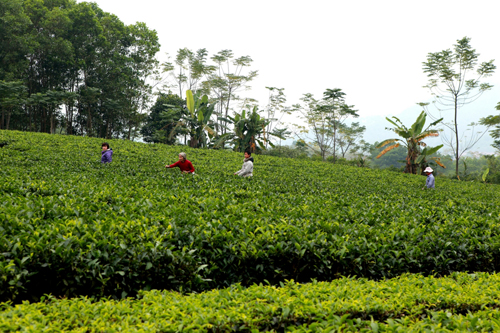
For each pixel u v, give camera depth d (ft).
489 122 143.54
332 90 181.78
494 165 179.73
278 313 11.43
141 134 186.91
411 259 18.13
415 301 13.03
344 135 241.14
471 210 32.35
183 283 14.57
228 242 16.48
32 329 9.43
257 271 16.15
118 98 153.28
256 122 112.37
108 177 35.17
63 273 13.15
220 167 58.03
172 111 134.31
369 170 89.51
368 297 12.89
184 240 16.29
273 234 17.17
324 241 17.34
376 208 28.81
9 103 110.93
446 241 20.12
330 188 44.80
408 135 107.04
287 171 67.15
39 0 127.03
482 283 15.52
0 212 17.04
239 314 11.01
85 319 10.63
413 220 24.80
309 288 13.85
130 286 13.96
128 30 153.48
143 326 10.16
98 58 143.64
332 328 10.72
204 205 23.17
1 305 11.64
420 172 118.01
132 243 14.83
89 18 135.23
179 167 43.52
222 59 176.04
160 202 23.27
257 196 30.55
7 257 12.79
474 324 11.05
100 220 17.94
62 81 144.97
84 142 73.31
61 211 18.43
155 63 163.94
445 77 137.39
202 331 10.32
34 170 35.83
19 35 121.08
